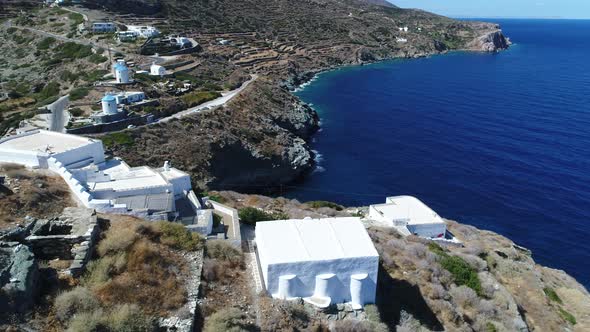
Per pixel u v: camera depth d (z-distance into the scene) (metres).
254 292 25.38
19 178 29.08
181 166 73.75
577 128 103.62
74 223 24.72
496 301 34.44
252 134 89.12
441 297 31.11
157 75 110.31
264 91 116.31
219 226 33.06
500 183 76.25
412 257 36.03
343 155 92.62
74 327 18.72
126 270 22.80
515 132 102.00
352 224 29.55
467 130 104.88
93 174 34.66
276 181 84.12
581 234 61.38
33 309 18.95
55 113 82.00
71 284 21.08
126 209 28.94
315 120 115.50
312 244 26.95
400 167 84.81
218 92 107.44
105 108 78.69
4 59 128.25
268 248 26.38
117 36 135.62
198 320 22.17
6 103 94.94
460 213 67.25
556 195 71.56
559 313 39.12
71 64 117.50
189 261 25.70
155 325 20.66
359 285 25.77
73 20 149.75
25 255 20.27
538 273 44.91
